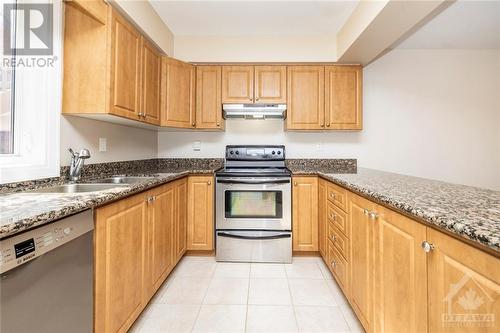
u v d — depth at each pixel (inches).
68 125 67.7
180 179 96.0
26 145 59.7
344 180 70.6
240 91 114.0
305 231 103.6
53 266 36.9
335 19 98.1
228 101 114.0
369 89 125.0
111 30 65.4
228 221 102.7
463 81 124.6
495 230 26.8
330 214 86.8
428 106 124.7
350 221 67.2
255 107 113.3
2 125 57.1
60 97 64.6
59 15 63.6
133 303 59.8
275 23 101.6
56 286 37.4
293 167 122.7
